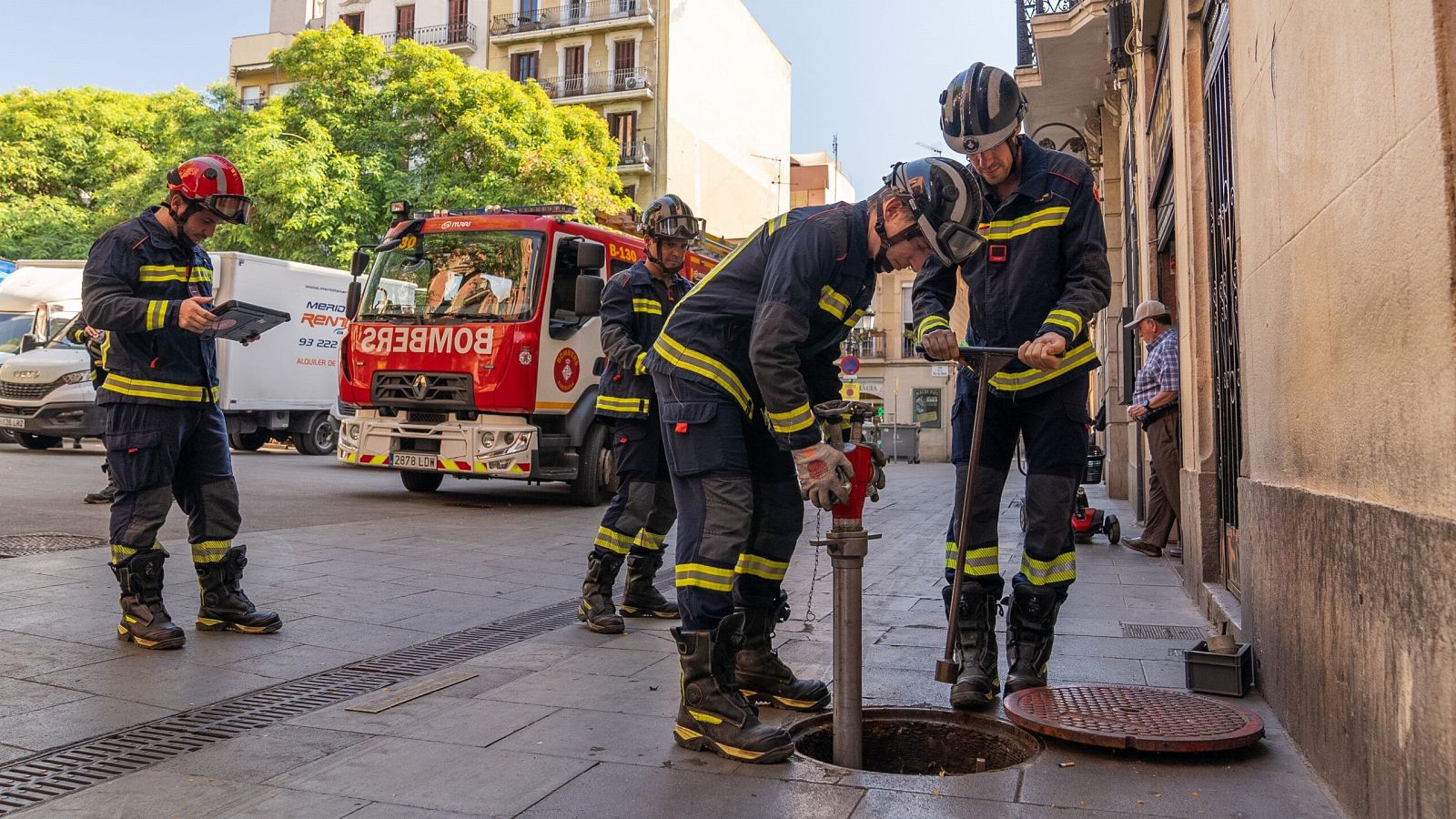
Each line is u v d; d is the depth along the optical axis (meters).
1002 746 3.27
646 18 41.75
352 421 10.99
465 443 10.39
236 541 7.38
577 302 7.31
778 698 3.62
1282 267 3.29
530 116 28.84
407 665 4.20
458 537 8.23
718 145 47.06
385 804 2.62
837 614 3.05
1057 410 3.62
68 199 36.09
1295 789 2.70
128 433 4.30
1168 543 8.08
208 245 24.83
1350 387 2.55
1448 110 1.93
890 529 9.75
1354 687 2.47
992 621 3.72
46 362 15.81
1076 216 3.56
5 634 4.45
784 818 2.52
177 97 38.62
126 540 4.34
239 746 3.10
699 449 3.17
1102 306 3.52
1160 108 8.23
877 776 2.84
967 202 3.02
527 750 3.07
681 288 5.66
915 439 32.56
